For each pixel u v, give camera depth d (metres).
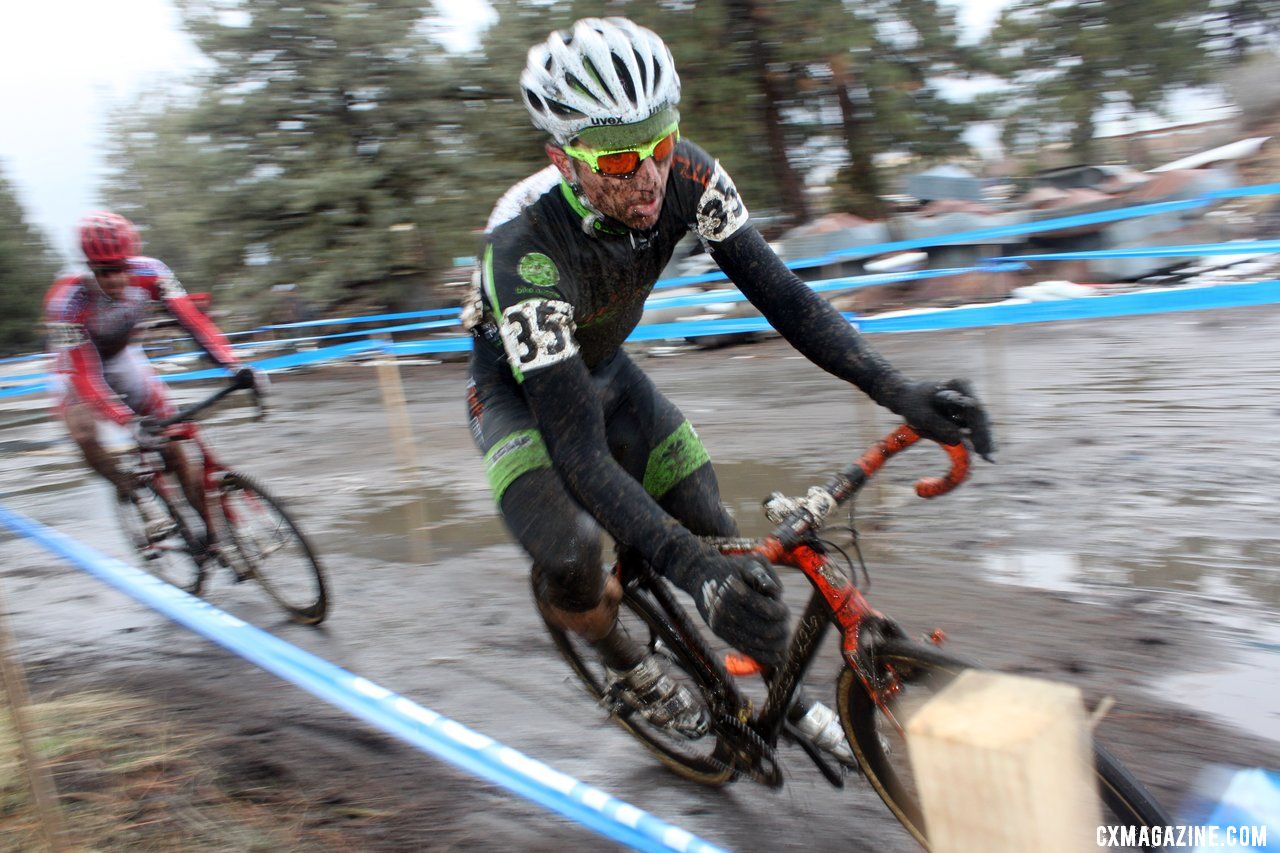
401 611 3.47
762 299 1.90
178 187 12.06
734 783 2.22
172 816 2.21
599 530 1.99
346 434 7.11
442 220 11.38
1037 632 2.67
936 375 6.07
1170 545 3.13
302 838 2.11
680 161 1.83
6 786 2.36
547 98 1.59
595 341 2.00
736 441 5.14
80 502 5.90
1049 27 12.46
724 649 2.81
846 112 11.68
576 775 2.32
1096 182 9.31
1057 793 0.65
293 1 11.12
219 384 10.99
